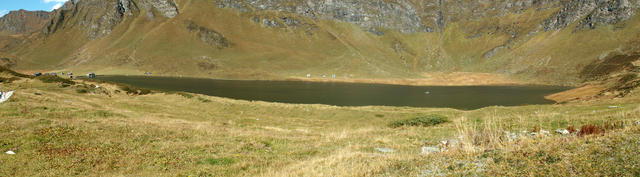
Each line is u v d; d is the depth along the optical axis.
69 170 12.24
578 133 11.36
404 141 18.09
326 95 127.31
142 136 18.12
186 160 14.21
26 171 11.87
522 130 15.95
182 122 28.16
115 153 14.61
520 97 128.75
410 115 48.75
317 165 12.00
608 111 25.16
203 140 18.44
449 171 7.61
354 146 16.92
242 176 11.95
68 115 25.48
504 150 8.48
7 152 13.46
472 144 11.11
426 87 194.38
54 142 15.43
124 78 198.50
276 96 117.81
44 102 31.31
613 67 198.62
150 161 13.88
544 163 6.82
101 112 28.70
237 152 15.95
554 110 38.38
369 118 47.44
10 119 19.78
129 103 47.59
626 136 7.29
